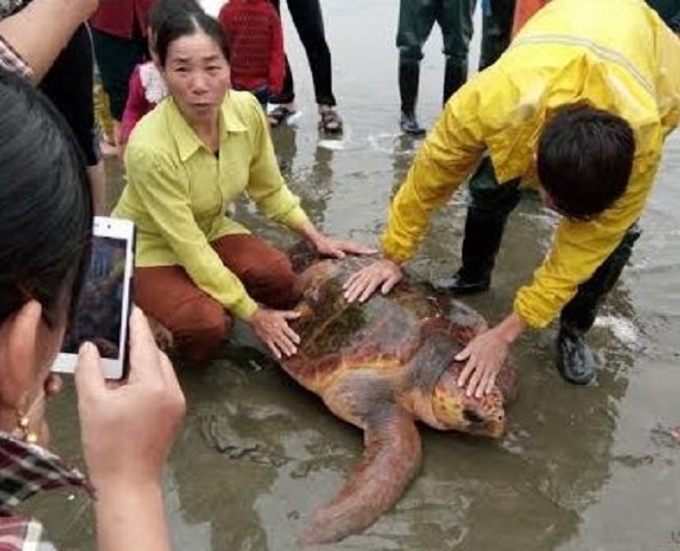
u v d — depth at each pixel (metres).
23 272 0.78
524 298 2.79
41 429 0.90
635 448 2.91
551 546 2.53
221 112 3.02
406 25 4.87
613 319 3.53
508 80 2.61
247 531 2.54
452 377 2.83
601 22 2.70
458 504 2.66
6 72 0.86
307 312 3.11
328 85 4.96
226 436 2.89
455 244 4.03
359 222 4.14
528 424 3.00
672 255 3.93
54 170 0.79
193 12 2.86
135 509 0.95
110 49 4.28
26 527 0.76
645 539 2.55
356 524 2.51
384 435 2.77
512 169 2.71
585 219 2.48
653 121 2.52
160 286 3.06
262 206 3.39
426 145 2.84
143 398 0.97
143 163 2.88
